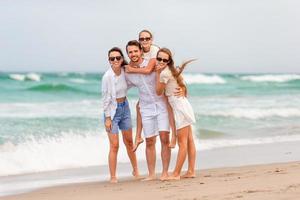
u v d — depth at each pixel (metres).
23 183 8.34
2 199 6.87
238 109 20.48
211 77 44.97
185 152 7.66
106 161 10.75
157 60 7.43
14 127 14.34
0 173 9.38
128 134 8.12
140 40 7.65
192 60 7.49
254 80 49.41
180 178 7.83
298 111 20.53
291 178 6.79
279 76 49.62
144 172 9.21
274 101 25.44
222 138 14.08
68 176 9.05
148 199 6.07
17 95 26.39
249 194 5.79
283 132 15.50
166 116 7.69
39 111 18.47
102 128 14.41
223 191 6.16
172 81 7.50
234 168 9.19
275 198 5.43
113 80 7.73
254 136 14.61
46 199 6.66
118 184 7.71
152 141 7.88
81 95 27.59
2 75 38.22
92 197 6.52
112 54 7.62
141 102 7.79
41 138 12.59
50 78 40.44
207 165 9.78
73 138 12.58
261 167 9.13
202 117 18.27
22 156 10.59
